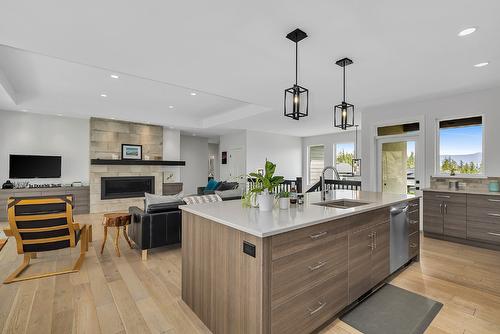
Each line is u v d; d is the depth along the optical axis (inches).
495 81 140.9
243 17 82.1
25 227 103.3
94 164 239.9
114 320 75.4
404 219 110.3
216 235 69.3
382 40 96.9
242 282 60.0
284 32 91.4
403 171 191.2
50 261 123.2
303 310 63.4
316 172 380.5
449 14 80.0
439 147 176.4
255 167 334.6
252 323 57.1
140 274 108.2
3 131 218.7
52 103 208.4
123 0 73.0
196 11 78.8
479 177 155.6
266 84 149.4
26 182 227.9
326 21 84.4
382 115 198.8
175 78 139.4
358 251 82.1
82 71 151.1
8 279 100.8
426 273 108.7
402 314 78.9
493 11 78.1
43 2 73.3
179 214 133.7
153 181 281.0
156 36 93.7
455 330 71.4
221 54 109.3
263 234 53.6
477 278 104.0
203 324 74.0
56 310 80.2
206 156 398.6
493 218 137.9
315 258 66.7
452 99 167.3
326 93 165.6
